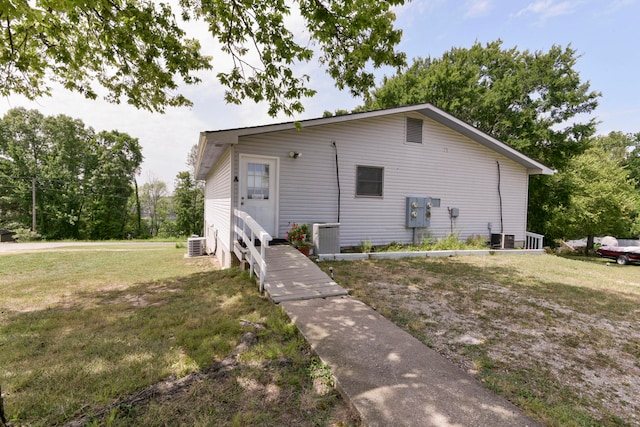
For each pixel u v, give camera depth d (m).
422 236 9.00
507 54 18.75
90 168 28.94
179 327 3.35
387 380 2.25
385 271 5.96
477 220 9.86
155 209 37.31
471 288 4.91
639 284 5.83
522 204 10.60
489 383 2.28
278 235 7.20
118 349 2.78
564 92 16.91
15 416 1.83
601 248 12.67
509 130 17.72
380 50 4.45
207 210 14.01
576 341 3.11
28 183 26.53
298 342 2.92
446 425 1.77
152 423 1.79
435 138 9.10
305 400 2.06
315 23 4.14
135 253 12.05
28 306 4.38
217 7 4.32
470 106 17.36
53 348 2.84
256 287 4.93
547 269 6.83
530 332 3.29
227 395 2.08
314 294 4.30
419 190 8.94
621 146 31.48
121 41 4.91
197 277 6.16
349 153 7.95
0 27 4.47
